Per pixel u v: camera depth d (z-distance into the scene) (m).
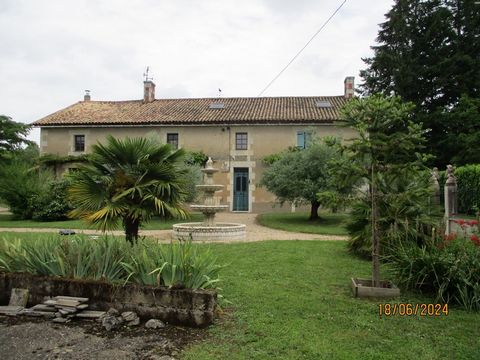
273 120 19.66
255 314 4.08
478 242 5.05
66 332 3.59
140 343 3.35
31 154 25.58
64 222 14.84
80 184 5.83
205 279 4.05
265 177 15.83
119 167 6.02
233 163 20.28
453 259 4.74
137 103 24.03
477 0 21.89
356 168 4.98
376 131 4.86
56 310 3.97
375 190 5.08
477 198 10.92
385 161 4.99
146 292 3.89
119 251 4.45
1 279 4.31
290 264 6.67
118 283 4.01
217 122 20.05
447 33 22.22
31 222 15.04
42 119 21.94
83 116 21.83
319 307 4.35
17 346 3.29
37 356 3.10
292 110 21.23
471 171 11.30
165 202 5.83
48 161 20.73
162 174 6.02
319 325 3.79
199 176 15.37
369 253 7.11
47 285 4.18
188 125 20.34
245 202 20.48
